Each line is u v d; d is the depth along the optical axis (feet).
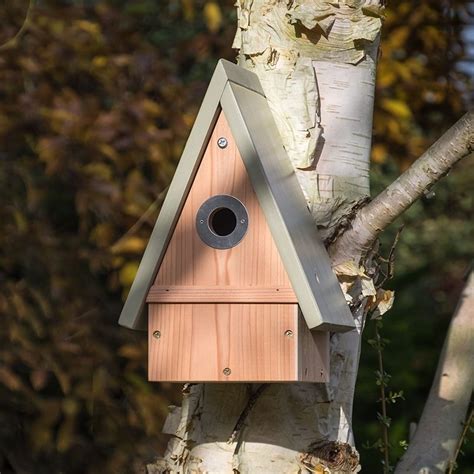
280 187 15.78
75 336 28.22
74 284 29.37
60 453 29.45
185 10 33.42
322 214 16.52
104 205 29.55
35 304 29.37
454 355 20.72
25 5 32.19
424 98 34.32
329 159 16.78
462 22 34.35
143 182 30.14
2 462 29.48
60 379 27.22
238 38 17.43
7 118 30.35
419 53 34.45
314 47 17.01
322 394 16.26
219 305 15.60
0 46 31.17
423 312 42.34
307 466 15.98
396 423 34.65
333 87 16.99
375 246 17.04
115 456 28.22
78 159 30.40
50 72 31.76
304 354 15.53
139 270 15.87
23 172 29.94
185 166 15.80
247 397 16.19
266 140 16.08
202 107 15.75
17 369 29.66
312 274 15.38
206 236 15.79
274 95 16.85
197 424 16.58
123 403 29.09
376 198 16.34
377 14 17.16
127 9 33.96
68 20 32.01
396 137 32.86
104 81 31.83
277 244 15.31
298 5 16.90
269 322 15.39
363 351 36.22
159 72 31.83
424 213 47.06
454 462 20.44
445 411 20.52
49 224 30.83
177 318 15.74
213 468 16.16
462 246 47.37
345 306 15.90
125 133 29.96
